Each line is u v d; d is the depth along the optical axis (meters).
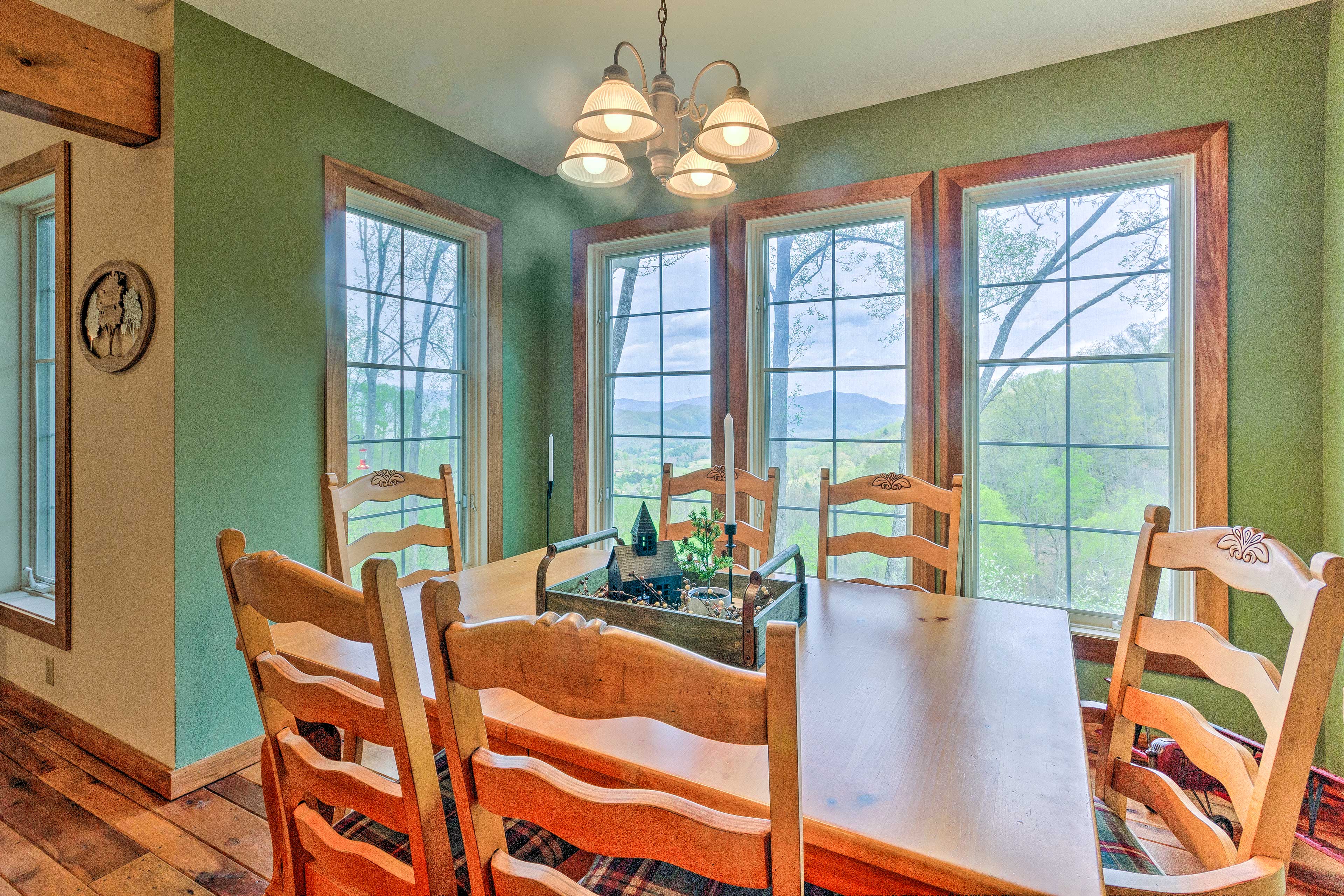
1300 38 2.02
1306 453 2.02
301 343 2.38
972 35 2.19
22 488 2.80
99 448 2.25
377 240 2.72
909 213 2.63
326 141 2.45
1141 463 2.31
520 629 0.66
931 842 0.70
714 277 2.97
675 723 0.60
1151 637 1.17
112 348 2.19
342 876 0.91
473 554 3.13
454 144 2.96
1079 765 0.86
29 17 1.75
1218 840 0.93
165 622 2.05
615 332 3.35
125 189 2.14
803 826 0.74
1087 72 2.31
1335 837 1.37
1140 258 2.30
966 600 1.66
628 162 3.22
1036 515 2.47
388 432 2.77
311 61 2.38
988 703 1.05
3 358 2.74
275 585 0.86
